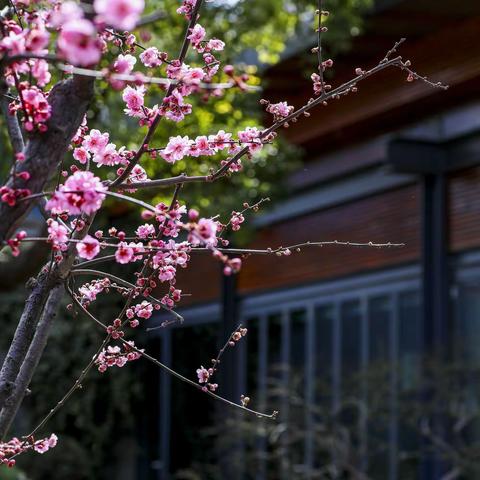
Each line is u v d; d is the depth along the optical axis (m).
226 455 13.71
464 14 10.40
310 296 13.80
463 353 11.20
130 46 3.22
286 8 10.38
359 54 11.73
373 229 12.68
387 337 12.31
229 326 15.30
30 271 8.33
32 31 2.35
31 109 2.49
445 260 11.49
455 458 10.52
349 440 11.59
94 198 2.45
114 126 8.72
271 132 3.29
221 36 9.98
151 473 17.12
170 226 3.06
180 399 16.34
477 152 11.05
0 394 2.94
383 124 12.30
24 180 2.48
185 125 8.58
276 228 14.62
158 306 3.31
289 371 12.82
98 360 3.29
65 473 16.59
